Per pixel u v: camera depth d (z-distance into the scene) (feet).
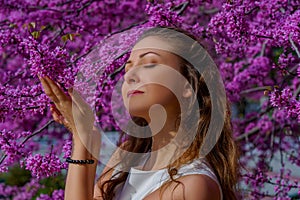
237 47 11.82
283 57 11.05
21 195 17.31
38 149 15.85
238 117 16.69
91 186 6.05
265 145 16.80
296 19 10.30
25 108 9.41
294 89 15.65
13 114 9.61
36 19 14.52
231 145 6.06
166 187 5.43
